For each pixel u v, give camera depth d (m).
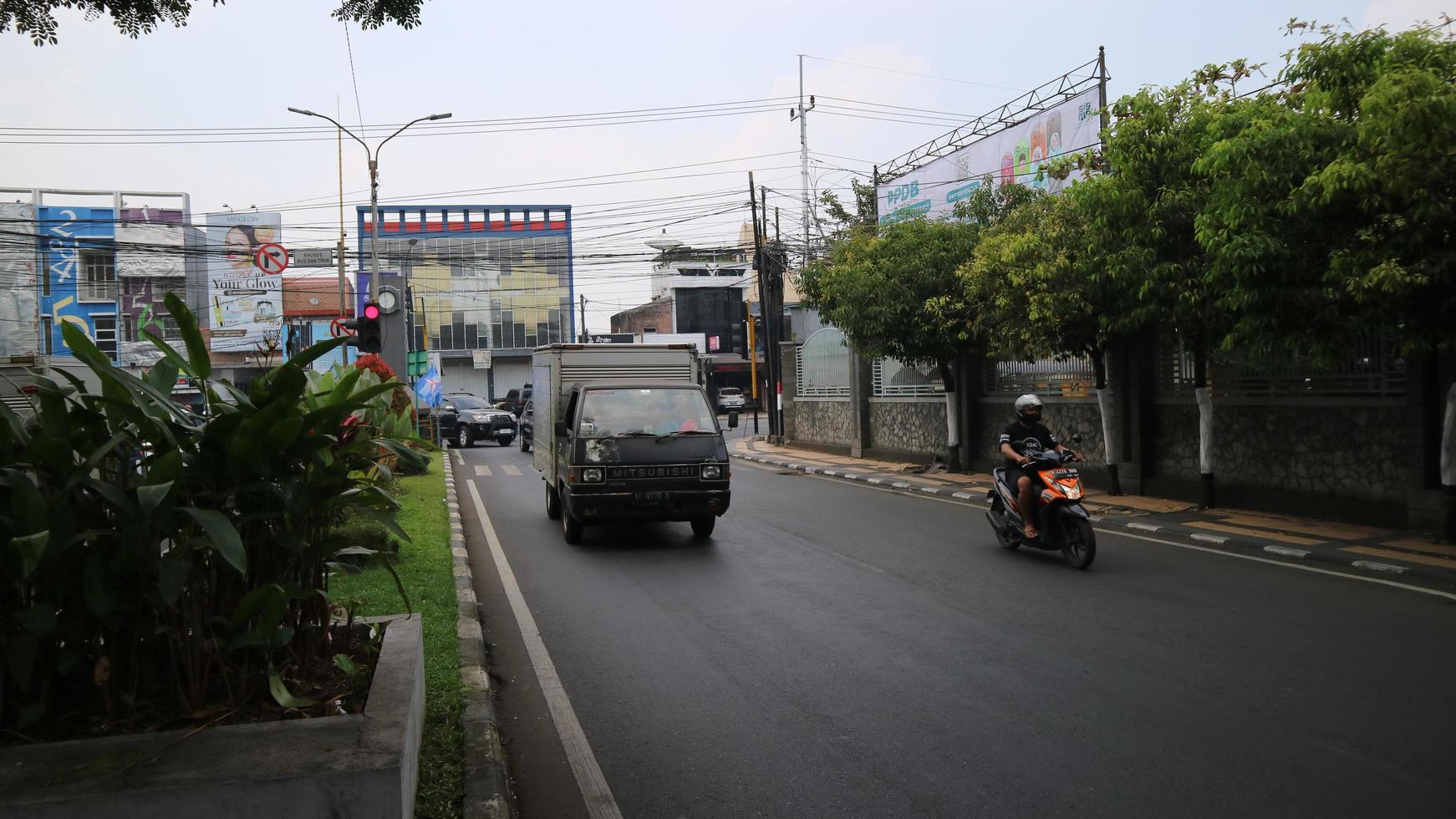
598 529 13.20
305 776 3.09
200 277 46.81
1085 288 13.06
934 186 25.91
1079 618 7.57
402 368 23.67
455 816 3.94
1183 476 14.45
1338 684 5.77
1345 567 9.44
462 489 18.69
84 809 2.92
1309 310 9.55
